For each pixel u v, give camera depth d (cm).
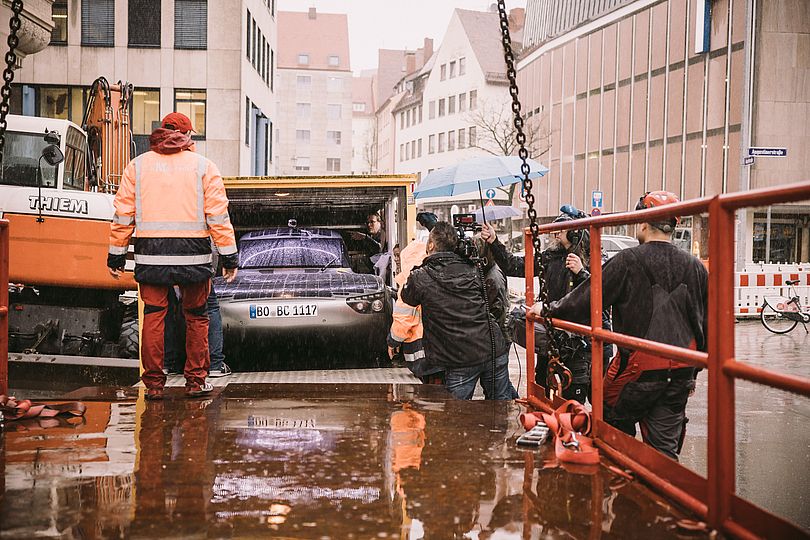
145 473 348
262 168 4131
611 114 4412
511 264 675
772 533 248
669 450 455
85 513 295
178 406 511
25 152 853
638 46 4144
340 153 11681
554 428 408
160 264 510
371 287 773
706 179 3584
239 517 292
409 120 8656
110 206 783
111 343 802
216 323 679
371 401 533
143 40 3316
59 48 3259
